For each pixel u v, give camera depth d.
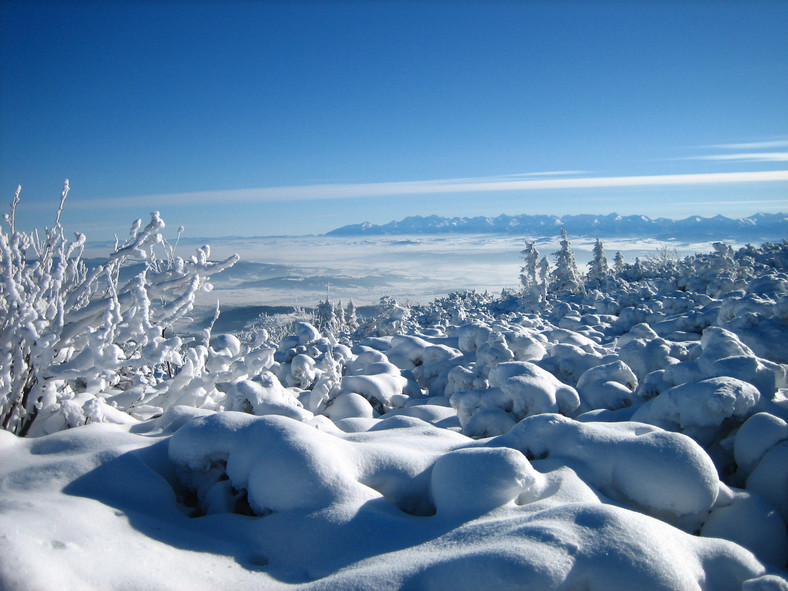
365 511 2.70
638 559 2.10
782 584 2.11
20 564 1.83
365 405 6.07
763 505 2.91
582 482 3.02
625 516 2.32
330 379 6.33
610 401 5.11
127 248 4.41
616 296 19.11
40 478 2.85
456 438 4.04
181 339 4.07
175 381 4.83
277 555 2.50
